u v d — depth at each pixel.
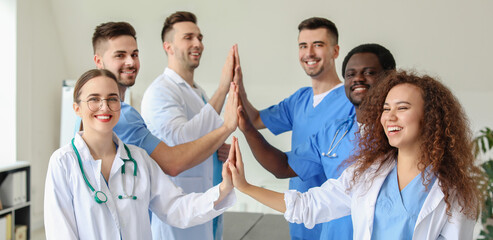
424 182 1.32
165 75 2.46
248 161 4.89
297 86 4.79
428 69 4.28
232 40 4.67
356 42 4.36
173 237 2.10
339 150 1.90
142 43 4.91
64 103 5.02
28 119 4.77
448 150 1.31
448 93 1.35
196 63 2.48
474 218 1.30
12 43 4.55
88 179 1.44
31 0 4.73
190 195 1.63
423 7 4.01
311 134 2.30
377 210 1.38
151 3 4.64
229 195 1.63
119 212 1.46
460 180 1.29
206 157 1.94
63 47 5.22
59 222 1.38
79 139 1.47
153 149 1.81
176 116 2.26
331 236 1.85
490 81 4.15
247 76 4.86
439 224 1.29
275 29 4.50
